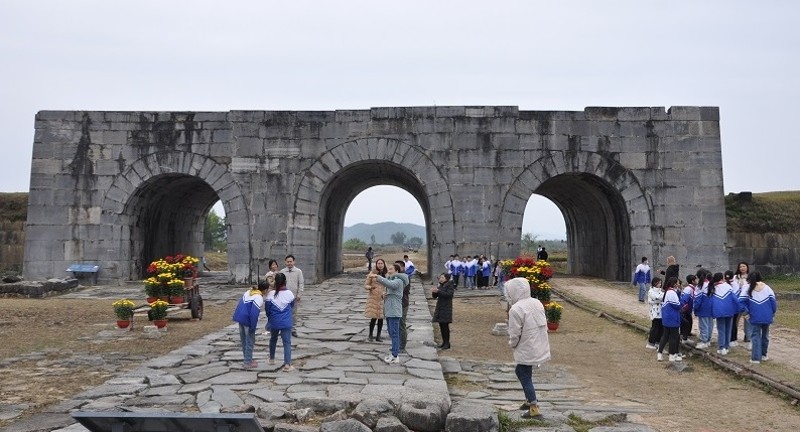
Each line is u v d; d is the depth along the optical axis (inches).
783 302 836.0
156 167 943.7
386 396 305.1
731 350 504.4
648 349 520.4
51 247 932.6
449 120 930.7
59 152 946.7
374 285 483.2
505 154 925.2
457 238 916.6
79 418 167.6
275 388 331.3
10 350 456.1
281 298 381.7
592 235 1158.3
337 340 482.3
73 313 655.1
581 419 305.6
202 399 305.1
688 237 918.4
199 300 629.0
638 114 934.4
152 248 1055.6
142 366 381.7
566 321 660.1
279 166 939.3
